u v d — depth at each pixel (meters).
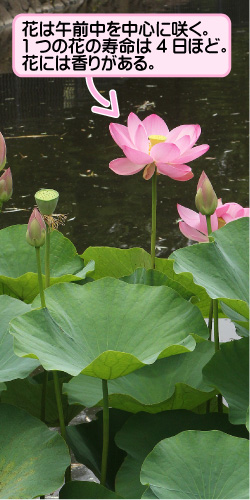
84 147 13.40
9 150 13.20
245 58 20.70
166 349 4.27
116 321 4.50
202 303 5.03
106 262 5.11
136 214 10.38
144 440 4.47
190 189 11.47
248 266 4.66
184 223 4.82
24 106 16.23
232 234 4.71
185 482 4.14
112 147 13.42
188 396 4.50
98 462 4.59
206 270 4.60
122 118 15.23
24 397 4.83
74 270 5.05
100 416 4.71
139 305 4.53
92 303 4.52
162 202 10.91
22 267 5.07
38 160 12.70
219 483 4.14
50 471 4.25
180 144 4.70
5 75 18.50
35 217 4.46
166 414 4.53
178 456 4.18
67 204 10.70
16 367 4.43
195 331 4.47
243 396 4.44
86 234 9.58
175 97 17.00
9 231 5.13
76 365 4.34
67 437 4.61
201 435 4.23
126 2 26.80
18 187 11.36
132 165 4.74
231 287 4.59
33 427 4.37
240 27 24.55
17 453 4.31
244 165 12.30
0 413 4.40
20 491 4.20
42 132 14.28
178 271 4.52
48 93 17.39
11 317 4.60
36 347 4.31
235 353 4.53
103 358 4.19
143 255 5.07
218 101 16.58
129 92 17.58
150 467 4.16
